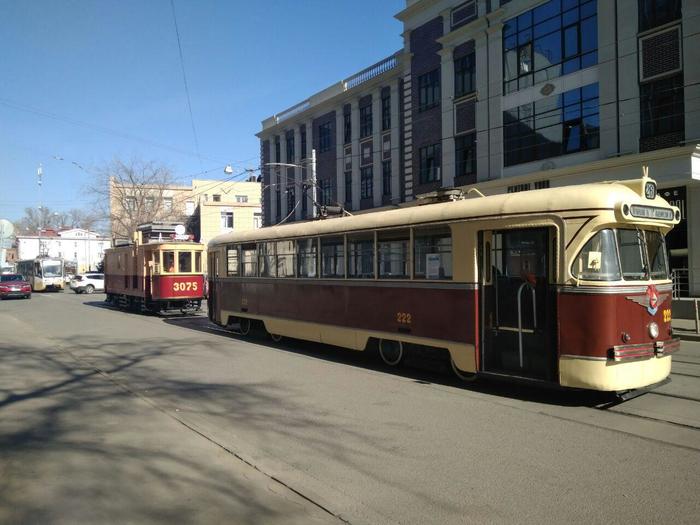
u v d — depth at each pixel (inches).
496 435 238.5
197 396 318.0
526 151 847.1
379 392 323.0
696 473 192.7
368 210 1225.4
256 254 547.5
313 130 1430.9
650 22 693.3
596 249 276.5
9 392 330.3
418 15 1041.5
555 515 160.9
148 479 191.5
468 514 162.2
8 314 961.5
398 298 378.3
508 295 310.3
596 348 271.0
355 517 161.2
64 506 169.2
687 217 679.7
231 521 158.6
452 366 346.6
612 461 205.3
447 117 974.4
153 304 932.0
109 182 2079.2
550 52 809.5
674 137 670.5
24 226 4074.8
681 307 632.4
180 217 2319.1
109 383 356.2
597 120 752.3
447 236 343.0
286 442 232.5
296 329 484.4
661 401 294.5
